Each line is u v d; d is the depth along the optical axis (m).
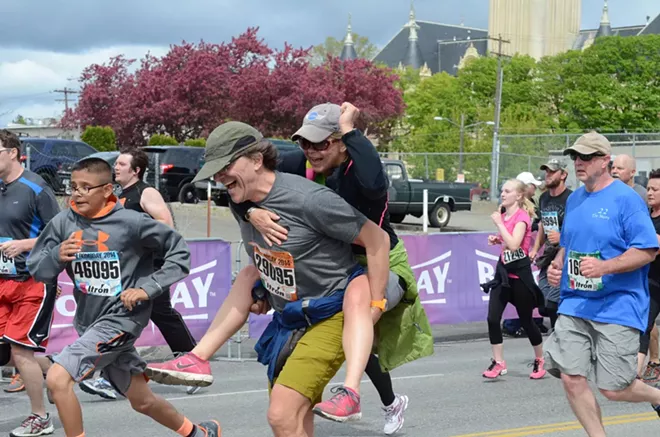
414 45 128.25
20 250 5.65
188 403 6.92
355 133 3.81
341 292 3.82
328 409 3.56
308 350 3.78
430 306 10.03
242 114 48.97
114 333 4.50
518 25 126.00
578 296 4.86
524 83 74.19
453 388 7.51
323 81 54.06
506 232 7.73
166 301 7.14
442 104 74.75
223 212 25.11
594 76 70.44
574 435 5.88
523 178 8.99
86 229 4.54
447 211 26.44
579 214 4.90
